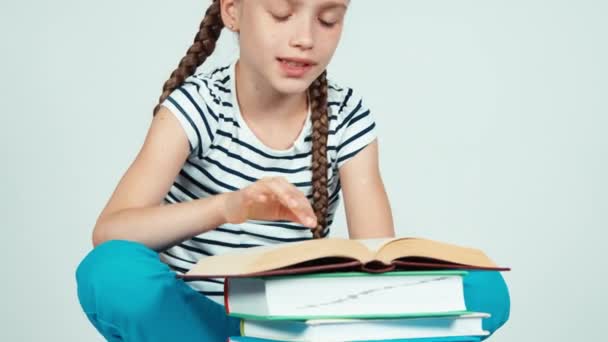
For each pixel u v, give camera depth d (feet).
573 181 8.45
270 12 4.97
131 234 4.87
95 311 4.57
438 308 4.10
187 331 4.58
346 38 8.29
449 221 8.34
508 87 8.45
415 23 8.39
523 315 8.34
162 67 8.16
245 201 4.39
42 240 8.04
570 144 8.45
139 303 4.45
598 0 8.45
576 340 8.39
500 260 8.36
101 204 8.10
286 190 4.17
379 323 4.00
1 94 8.04
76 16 8.14
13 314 7.98
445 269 4.17
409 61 8.36
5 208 8.02
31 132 8.07
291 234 5.74
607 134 8.45
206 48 5.85
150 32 8.17
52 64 8.11
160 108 5.51
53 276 8.04
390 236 5.84
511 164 8.42
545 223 8.43
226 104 5.61
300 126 5.75
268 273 3.89
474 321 4.15
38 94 8.08
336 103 5.89
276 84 5.06
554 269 8.41
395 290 4.04
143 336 4.50
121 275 4.45
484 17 8.45
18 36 8.07
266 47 5.01
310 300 3.98
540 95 8.46
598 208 8.46
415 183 8.32
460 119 8.40
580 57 8.46
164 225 4.79
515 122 8.44
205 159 5.58
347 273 3.99
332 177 5.90
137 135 8.13
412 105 8.35
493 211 8.39
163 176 5.32
